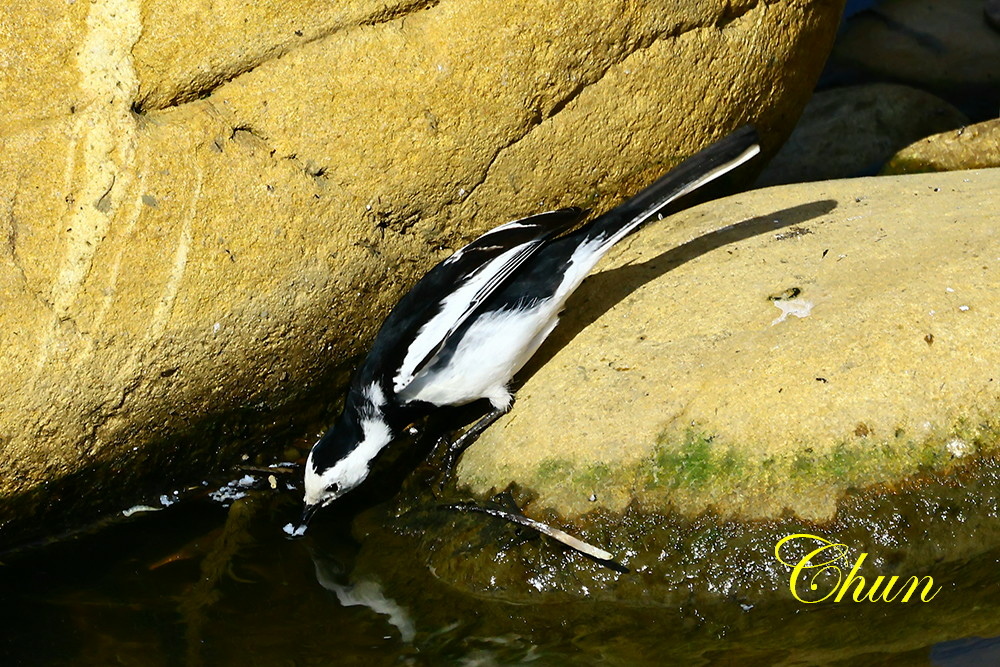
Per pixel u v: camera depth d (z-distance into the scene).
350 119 7.96
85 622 7.24
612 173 8.98
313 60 7.77
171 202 7.64
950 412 6.88
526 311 7.89
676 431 7.15
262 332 8.12
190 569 7.77
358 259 8.33
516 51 8.15
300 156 7.95
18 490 7.75
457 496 7.76
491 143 8.40
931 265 7.79
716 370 7.41
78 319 7.60
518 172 8.62
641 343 7.95
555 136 8.59
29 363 7.52
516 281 7.96
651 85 8.76
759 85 9.34
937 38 13.68
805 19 9.34
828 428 6.92
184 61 7.55
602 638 6.71
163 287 7.73
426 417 8.67
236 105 7.75
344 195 8.15
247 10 7.53
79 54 7.39
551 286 7.93
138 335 7.74
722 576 6.81
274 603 7.36
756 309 7.87
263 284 8.00
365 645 6.87
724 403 7.18
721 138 9.33
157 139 7.58
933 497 6.74
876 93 12.18
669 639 6.63
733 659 6.41
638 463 7.11
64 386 7.63
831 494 6.80
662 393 7.40
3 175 7.36
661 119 8.94
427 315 7.89
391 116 8.03
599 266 8.96
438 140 8.22
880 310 7.46
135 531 8.20
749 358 7.40
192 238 7.73
